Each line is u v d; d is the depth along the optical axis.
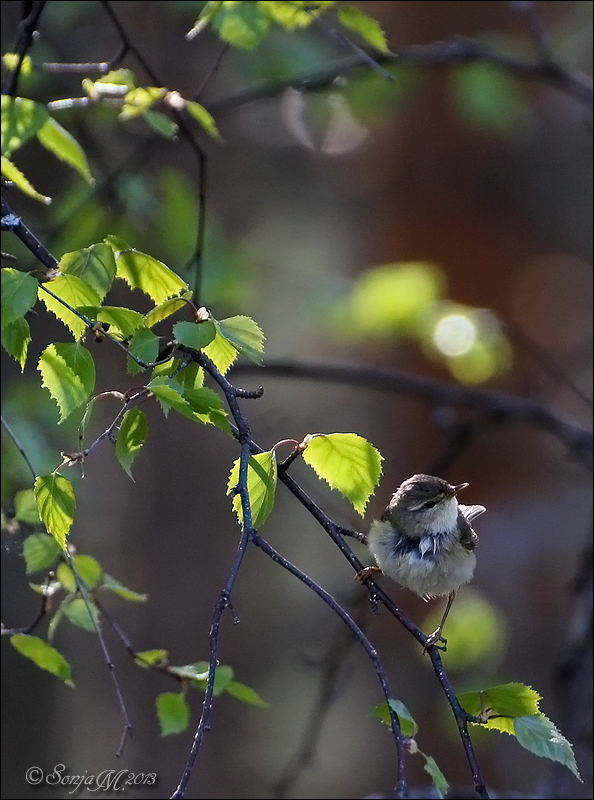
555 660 14.77
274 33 10.64
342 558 18.77
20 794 11.34
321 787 15.66
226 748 14.98
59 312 5.07
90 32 11.76
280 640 16.73
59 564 6.64
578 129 17.45
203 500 14.25
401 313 11.18
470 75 11.34
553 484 16.11
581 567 10.98
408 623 5.29
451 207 16.12
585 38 12.45
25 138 6.47
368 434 16.41
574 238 17.27
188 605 13.84
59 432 9.77
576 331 17.59
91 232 9.43
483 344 11.09
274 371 11.05
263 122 18.11
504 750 14.66
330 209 18.44
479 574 15.45
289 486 5.38
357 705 15.93
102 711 12.53
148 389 4.73
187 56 12.88
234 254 11.27
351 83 11.26
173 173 10.30
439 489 7.47
